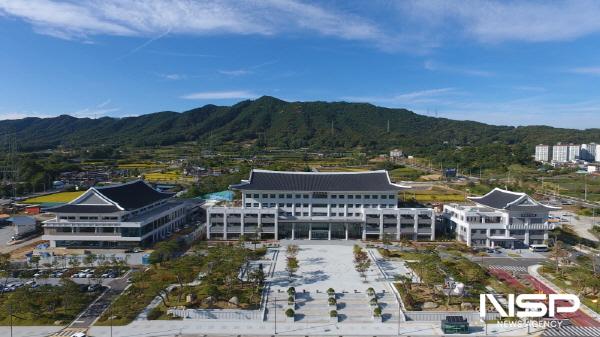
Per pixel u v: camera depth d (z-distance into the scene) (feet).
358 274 361.10
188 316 280.10
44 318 273.13
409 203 630.74
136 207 459.73
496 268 389.80
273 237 487.20
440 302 299.99
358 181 513.04
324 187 498.69
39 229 520.42
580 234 537.65
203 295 305.94
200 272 342.85
